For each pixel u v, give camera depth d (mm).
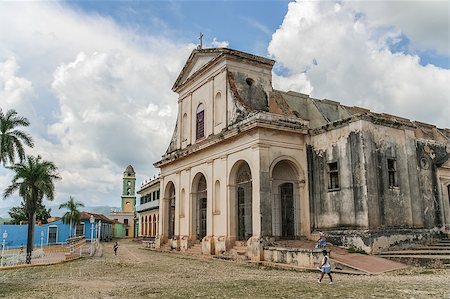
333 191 19703
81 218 56594
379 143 18969
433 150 21359
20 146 26172
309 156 21344
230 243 21562
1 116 26328
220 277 14625
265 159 20109
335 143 19922
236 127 21375
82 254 28656
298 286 11711
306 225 20875
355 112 28469
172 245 28266
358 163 18469
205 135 25547
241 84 23984
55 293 11781
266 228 19422
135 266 19719
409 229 18734
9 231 45875
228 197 21984
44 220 57250
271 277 14172
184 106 29297
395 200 18828
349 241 18000
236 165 21984
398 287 10711
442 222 20562
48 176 27031
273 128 20406
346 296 9734
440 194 20891
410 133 20406
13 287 13352
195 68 27891
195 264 19688
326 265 12250
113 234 72938
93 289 12398
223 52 23875
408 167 19844
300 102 26656
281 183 22406
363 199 17953
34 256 26484
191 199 26281
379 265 14906
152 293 11266
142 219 58312
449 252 15828
